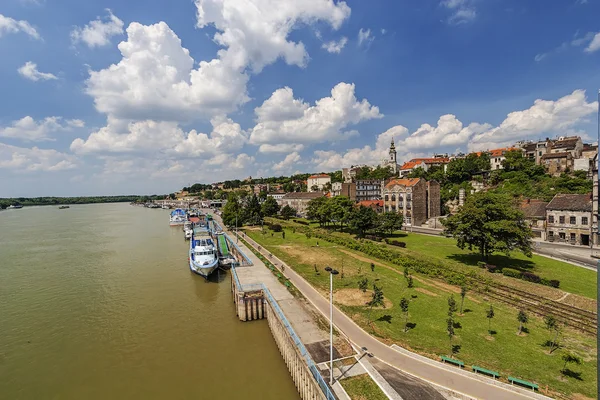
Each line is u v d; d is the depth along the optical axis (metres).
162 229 136.00
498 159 133.62
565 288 40.47
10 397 27.77
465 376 23.23
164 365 32.06
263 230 100.88
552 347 26.84
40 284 57.94
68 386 29.12
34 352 34.94
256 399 26.69
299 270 53.25
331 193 146.12
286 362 31.11
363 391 22.00
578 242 66.00
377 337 29.42
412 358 25.81
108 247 92.88
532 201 80.06
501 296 39.47
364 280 40.59
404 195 103.00
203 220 153.50
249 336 37.69
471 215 50.72
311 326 32.22
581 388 21.80
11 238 111.69
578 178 92.25
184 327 40.31
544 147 121.81
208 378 29.80
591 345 27.67
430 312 34.81
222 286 56.69
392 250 63.62
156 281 59.47
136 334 38.66
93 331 39.56
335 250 69.88
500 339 28.72
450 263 53.25
